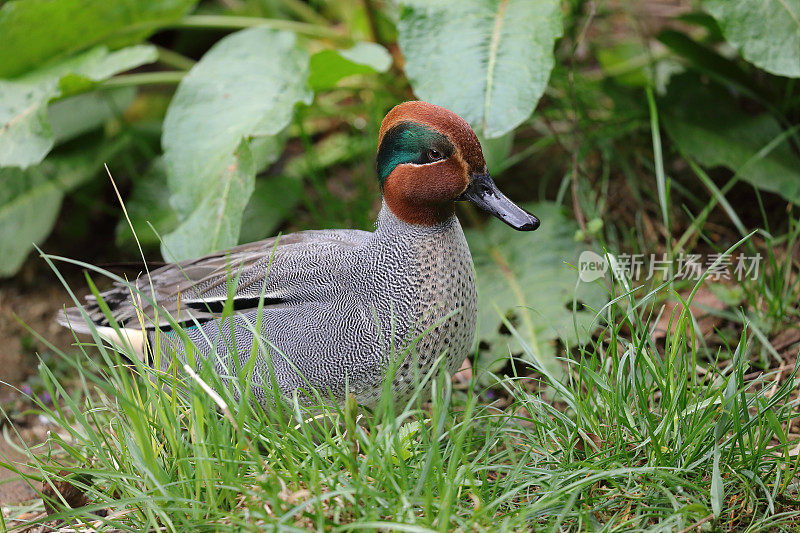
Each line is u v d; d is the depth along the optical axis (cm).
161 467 496
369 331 559
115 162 981
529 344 673
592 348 671
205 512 468
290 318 577
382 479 457
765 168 769
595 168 849
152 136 984
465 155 549
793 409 570
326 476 467
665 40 845
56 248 958
